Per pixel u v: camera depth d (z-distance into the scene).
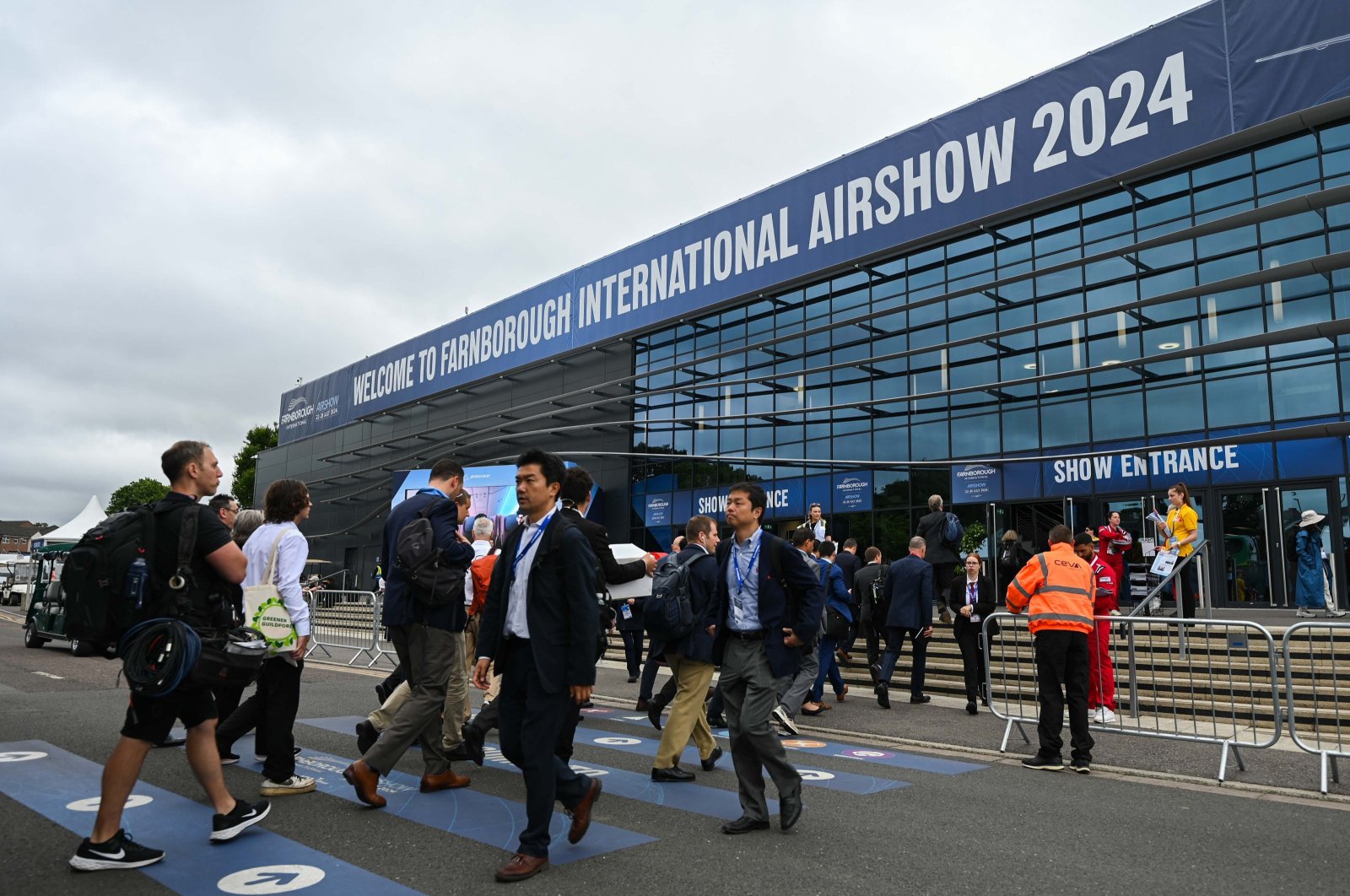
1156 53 14.05
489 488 26.39
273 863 3.87
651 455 23.39
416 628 4.98
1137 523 15.24
